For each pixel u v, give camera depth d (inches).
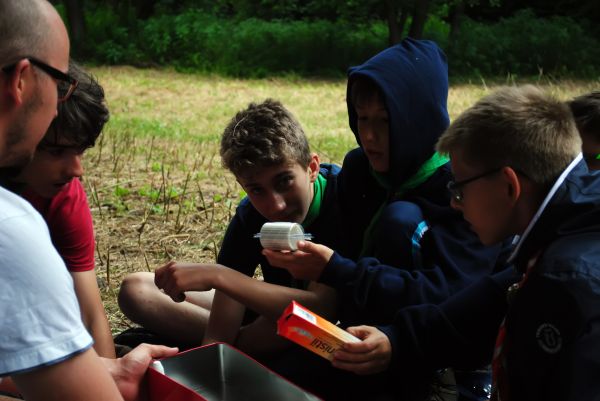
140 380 101.1
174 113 514.3
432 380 110.0
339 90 673.6
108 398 75.1
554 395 78.5
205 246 209.6
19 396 104.1
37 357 70.7
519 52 808.9
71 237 124.6
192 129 435.5
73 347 72.4
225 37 844.0
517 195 85.9
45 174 111.6
